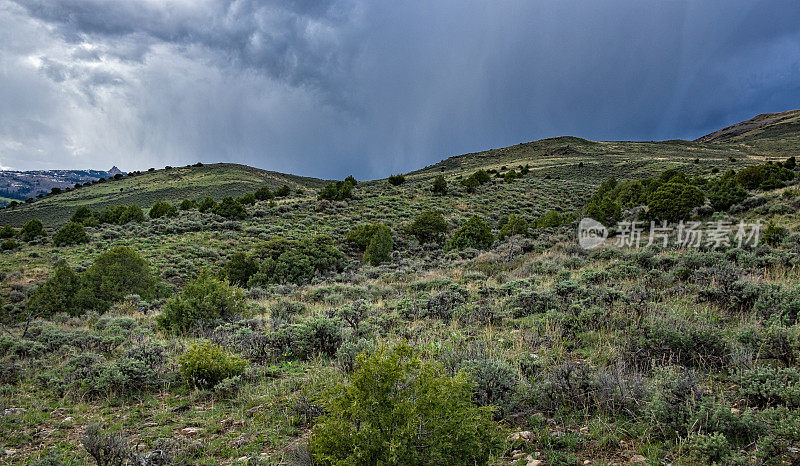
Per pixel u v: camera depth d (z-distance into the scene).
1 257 29.86
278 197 52.88
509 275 14.05
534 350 5.91
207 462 3.59
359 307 9.30
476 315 8.16
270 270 21.92
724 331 5.42
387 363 2.95
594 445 3.41
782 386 3.61
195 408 4.97
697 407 3.56
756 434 3.17
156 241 32.44
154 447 3.93
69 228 33.31
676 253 12.48
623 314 6.82
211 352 5.88
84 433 4.34
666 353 4.99
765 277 8.77
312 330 7.00
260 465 3.45
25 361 7.53
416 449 2.69
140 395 5.55
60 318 15.18
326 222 38.41
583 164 80.81
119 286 17.66
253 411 4.69
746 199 23.56
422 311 8.78
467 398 3.22
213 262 27.94
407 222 38.50
